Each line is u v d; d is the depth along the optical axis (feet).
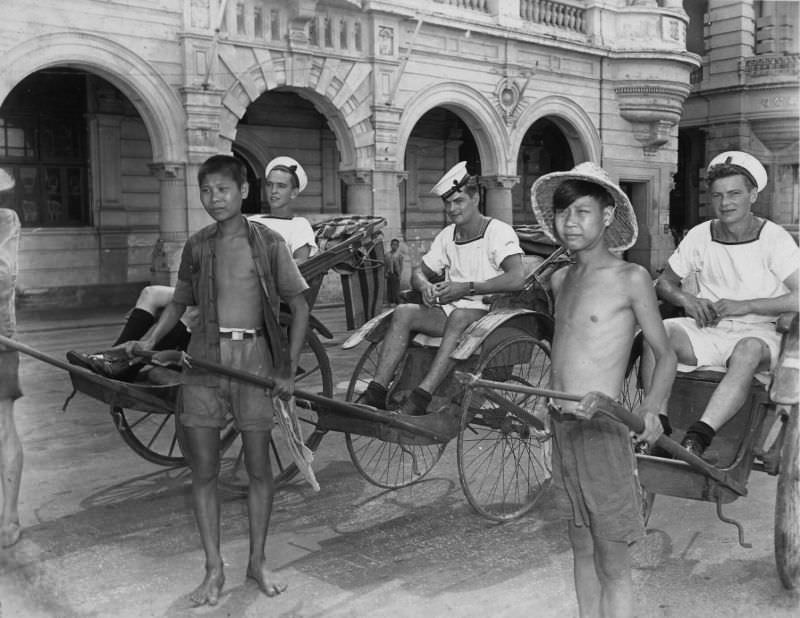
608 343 10.19
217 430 12.62
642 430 9.83
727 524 15.60
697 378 14.79
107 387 14.89
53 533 14.89
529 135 81.61
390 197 58.44
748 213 15.24
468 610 12.00
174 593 12.53
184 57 47.83
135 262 59.82
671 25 71.51
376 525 15.56
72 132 58.03
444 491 17.62
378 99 56.95
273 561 13.80
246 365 12.60
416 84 59.31
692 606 12.22
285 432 12.65
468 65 62.18
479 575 13.28
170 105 47.96
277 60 51.78
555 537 14.98
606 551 10.28
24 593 12.43
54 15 43.06
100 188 58.18
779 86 71.05
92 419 23.22
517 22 64.18
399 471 18.98
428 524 15.62
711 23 74.84
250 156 65.46
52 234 56.24
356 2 54.60
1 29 41.42
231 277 12.57
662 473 12.57
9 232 13.82
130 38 45.88
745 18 72.69
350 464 19.62
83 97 58.03
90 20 44.34
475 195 17.70
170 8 47.26
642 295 10.15
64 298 56.49
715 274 15.42
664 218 75.66
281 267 12.73
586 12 69.97
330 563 13.74
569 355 10.35
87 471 18.58
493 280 16.81
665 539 14.83
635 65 70.90
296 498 17.12
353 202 57.82
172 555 13.99
